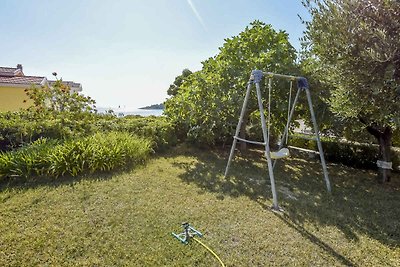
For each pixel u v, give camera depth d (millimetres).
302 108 6789
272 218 3756
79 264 2623
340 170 6871
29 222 3402
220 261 2719
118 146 5941
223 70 7473
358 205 4426
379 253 2969
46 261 2664
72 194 4281
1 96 11109
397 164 6660
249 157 7848
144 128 7738
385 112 3594
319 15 4031
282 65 6613
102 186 4668
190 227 3381
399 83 3348
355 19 3570
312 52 4734
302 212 4004
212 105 7523
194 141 8633
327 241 3178
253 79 4883
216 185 5105
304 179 5898
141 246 2947
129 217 3611
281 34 7469
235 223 3566
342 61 3713
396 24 3318
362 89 3654
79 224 3381
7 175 4738
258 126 8594
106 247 2908
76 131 6805
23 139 6086
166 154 7605
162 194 4484
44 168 4961
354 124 5797
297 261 2760
